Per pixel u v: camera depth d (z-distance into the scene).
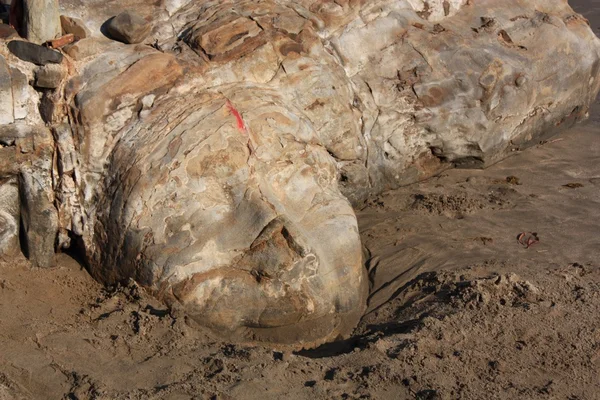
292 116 4.88
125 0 5.16
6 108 4.51
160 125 4.58
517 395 3.85
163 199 4.44
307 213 4.67
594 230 5.46
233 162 4.54
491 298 4.56
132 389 3.77
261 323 4.45
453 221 5.57
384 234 5.39
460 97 5.89
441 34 5.96
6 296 4.41
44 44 4.70
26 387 3.76
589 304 4.57
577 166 6.34
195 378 3.86
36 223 4.63
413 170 5.96
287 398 3.76
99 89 4.62
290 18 5.29
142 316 4.26
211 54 4.91
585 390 3.92
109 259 4.57
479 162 6.20
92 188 4.62
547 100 6.43
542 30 6.38
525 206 5.76
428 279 4.88
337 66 5.41
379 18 5.78
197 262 4.40
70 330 4.16
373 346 4.19
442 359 4.09
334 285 4.58
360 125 5.57
